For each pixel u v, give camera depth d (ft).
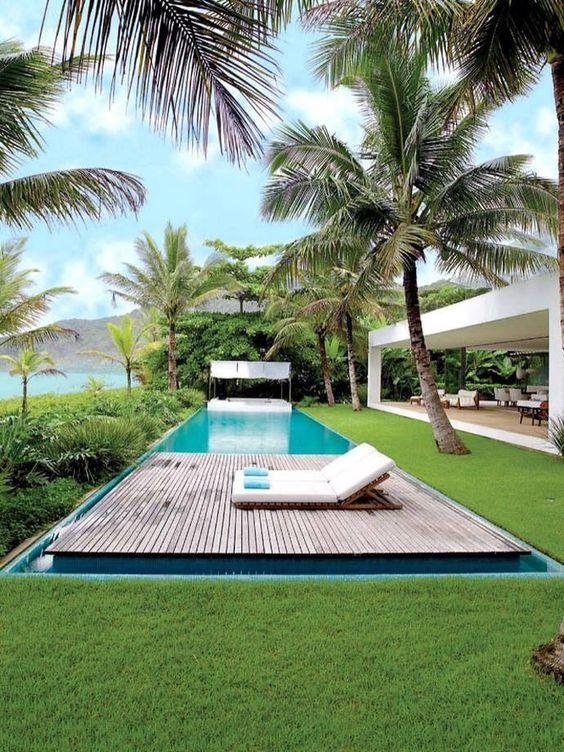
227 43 7.06
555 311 32.81
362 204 30.86
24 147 22.56
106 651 9.47
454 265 38.06
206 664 9.07
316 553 15.89
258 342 93.45
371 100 32.58
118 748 7.02
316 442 44.96
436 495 23.44
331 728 7.47
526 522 19.07
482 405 81.46
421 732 7.41
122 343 77.00
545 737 7.32
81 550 15.76
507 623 10.81
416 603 11.71
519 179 30.58
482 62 14.87
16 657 9.24
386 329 70.90
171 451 39.52
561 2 10.91
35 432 26.12
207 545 16.34
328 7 15.10
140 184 24.68
